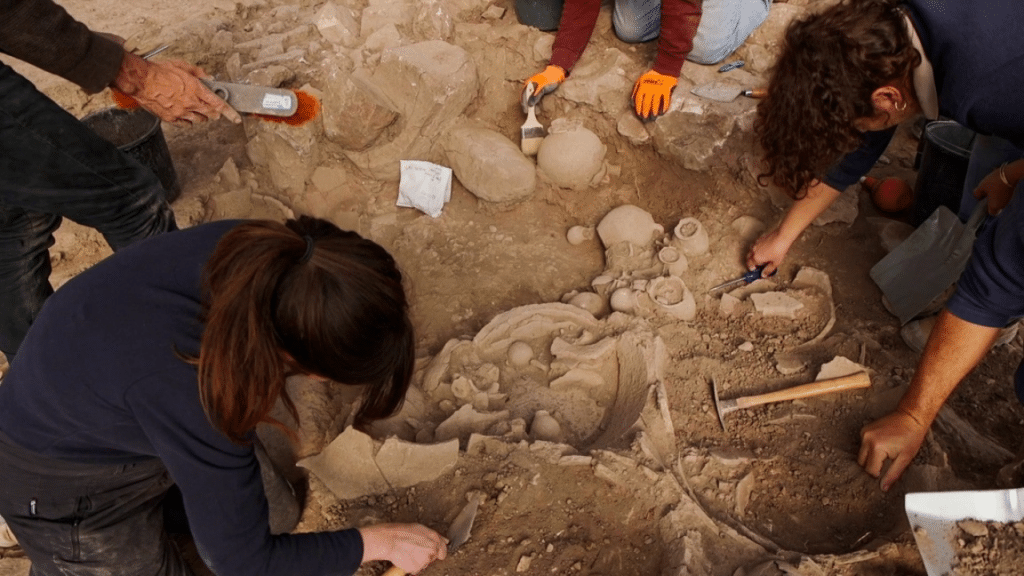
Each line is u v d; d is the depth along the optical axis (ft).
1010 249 5.65
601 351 8.61
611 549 6.78
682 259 9.71
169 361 4.24
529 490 7.14
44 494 5.12
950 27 5.40
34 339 4.59
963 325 6.21
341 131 10.59
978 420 8.09
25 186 6.51
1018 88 5.37
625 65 10.91
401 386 4.48
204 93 7.59
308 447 7.90
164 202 7.80
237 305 3.69
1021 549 5.88
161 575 6.05
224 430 4.21
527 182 10.68
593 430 8.21
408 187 11.01
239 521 4.62
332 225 4.18
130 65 7.09
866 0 5.62
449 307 9.82
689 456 7.56
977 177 8.37
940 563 5.90
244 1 14.25
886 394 7.95
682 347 8.91
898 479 7.12
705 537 6.73
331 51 11.37
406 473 7.36
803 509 7.19
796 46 6.00
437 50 10.92
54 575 5.61
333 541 5.42
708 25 10.29
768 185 9.97
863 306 9.24
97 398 4.37
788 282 9.62
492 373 8.57
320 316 3.70
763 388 8.38
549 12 11.25
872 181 10.86
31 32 6.21
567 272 10.26
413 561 6.10
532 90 10.71
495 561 6.70
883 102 6.00
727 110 10.15
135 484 5.50
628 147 10.91
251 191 11.18
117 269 4.55
